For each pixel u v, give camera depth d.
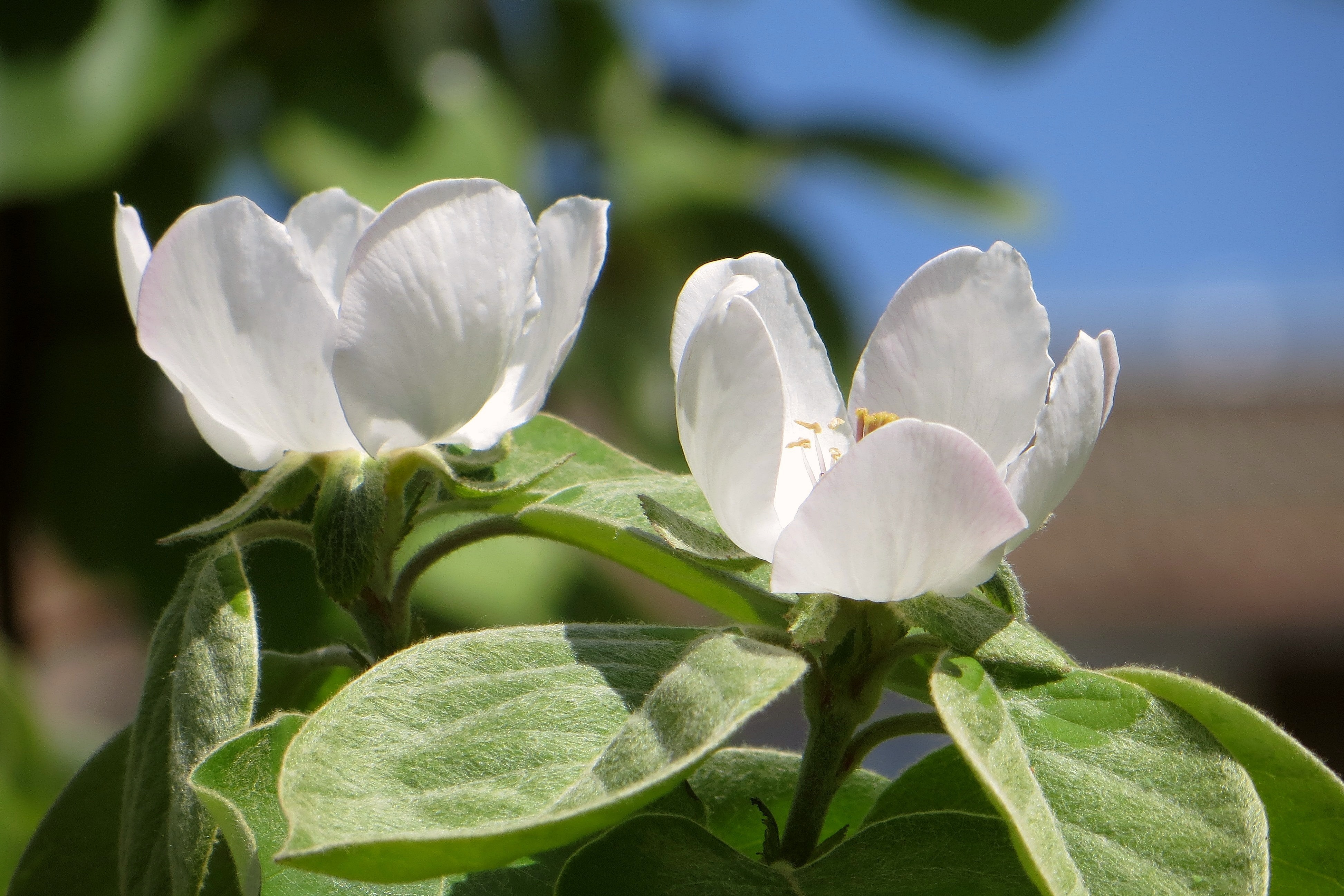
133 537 1.27
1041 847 0.63
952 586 0.65
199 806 0.65
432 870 0.63
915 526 0.64
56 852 0.69
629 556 0.67
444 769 0.64
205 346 0.67
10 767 0.97
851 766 0.66
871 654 0.66
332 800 0.63
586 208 0.67
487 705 0.65
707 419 0.65
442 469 0.67
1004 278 0.66
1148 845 0.64
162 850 0.66
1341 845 0.66
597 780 0.63
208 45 1.17
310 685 0.70
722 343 0.64
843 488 0.64
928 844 0.65
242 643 0.66
